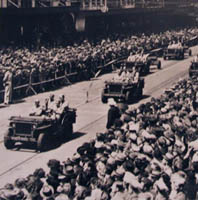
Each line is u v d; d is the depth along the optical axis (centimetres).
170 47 5588
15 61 3553
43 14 5000
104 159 1431
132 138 1600
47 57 3906
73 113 2283
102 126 2530
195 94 2458
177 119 1912
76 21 5659
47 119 2086
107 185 1267
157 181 1244
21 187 1278
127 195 1213
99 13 6016
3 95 3150
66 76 3775
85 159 1462
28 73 3378
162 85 3812
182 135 1752
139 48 5244
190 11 9094
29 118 2083
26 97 3291
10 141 2075
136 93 3152
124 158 1426
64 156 2005
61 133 2173
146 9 7312
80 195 1259
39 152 2059
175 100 2330
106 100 3117
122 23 7006
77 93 3475
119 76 3172
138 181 1267
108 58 4597
